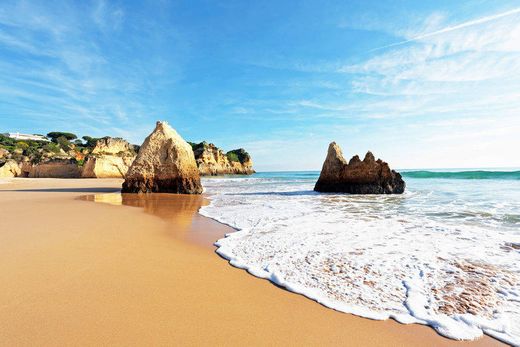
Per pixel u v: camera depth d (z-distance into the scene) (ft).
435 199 54.49
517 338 10.90
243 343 10.46
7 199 53.67
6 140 297.33
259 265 18.31
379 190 71.46
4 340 10.08
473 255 19.94
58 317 11.68
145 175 73.05
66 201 51.03
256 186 105.91
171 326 11.38
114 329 10.99
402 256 19.76
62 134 364.58
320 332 11.31
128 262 18.51
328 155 82.23
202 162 292.61
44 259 18.53
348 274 16.78
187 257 19.90
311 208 44.16
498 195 57.72
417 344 10.71
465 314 12.50
